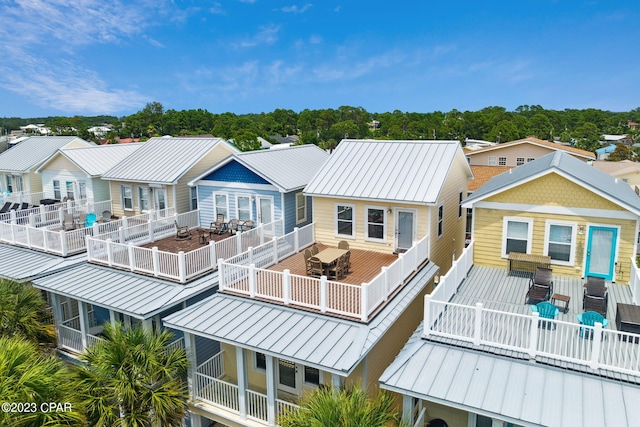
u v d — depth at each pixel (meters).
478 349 10.91
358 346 11.34
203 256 16.52
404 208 17.70
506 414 9.01
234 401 13.23
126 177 24.52
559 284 14.76
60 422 8.33
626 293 13.72
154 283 16.02
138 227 20.50
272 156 22.80
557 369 10.07
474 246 16.89
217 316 13.34
